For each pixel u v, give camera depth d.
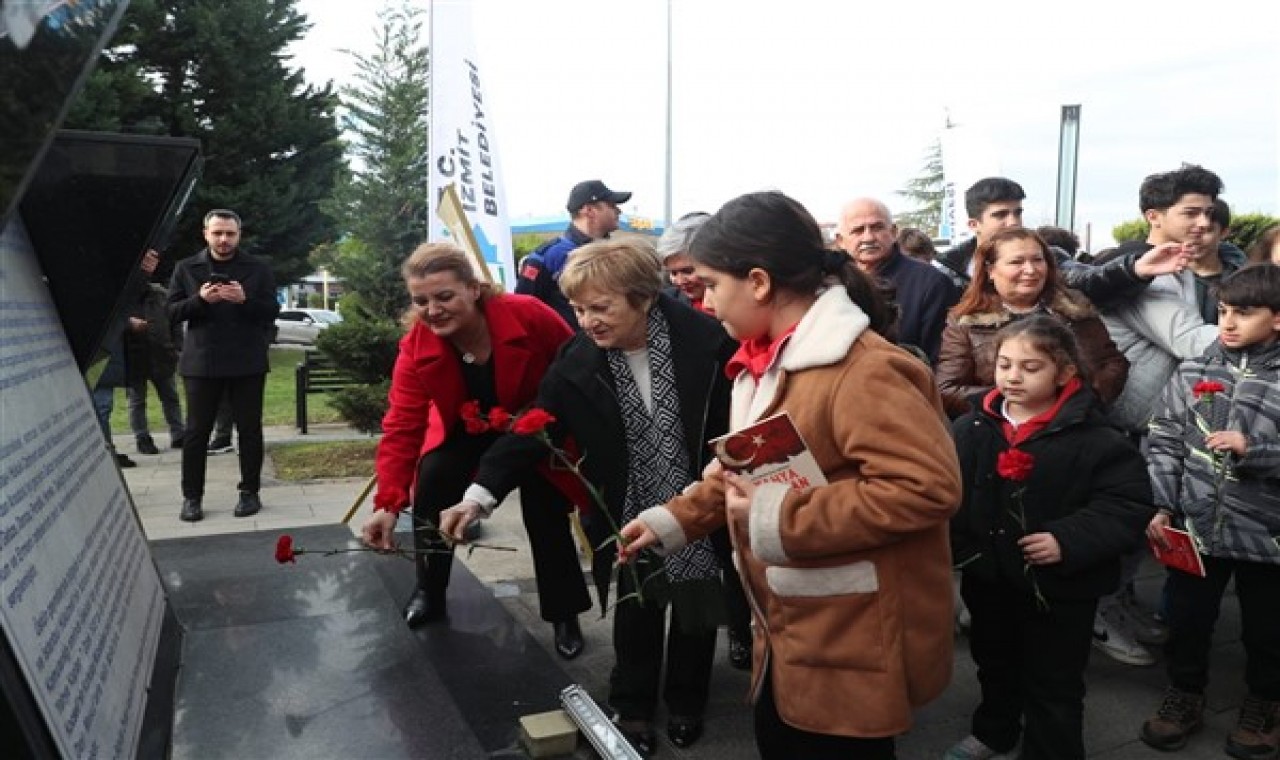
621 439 2.48
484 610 3.04
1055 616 2.42
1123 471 2.45
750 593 1.72
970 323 3.24
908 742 2.84
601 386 2.47
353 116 9.90
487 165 5.44
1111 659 3.43
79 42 1.14
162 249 2.98
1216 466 2.70
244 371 5.24
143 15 16.73
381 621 2.54
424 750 1.87
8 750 1.23
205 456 5.29
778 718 1.75
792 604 1.58
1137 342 3.47
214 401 5.22
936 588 1.58
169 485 6.25
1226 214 3.60
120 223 2.29
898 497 1.43
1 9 0.92
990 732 2.64
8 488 1.41
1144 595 4.16
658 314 2.48
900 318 3.63
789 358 1.56
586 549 4.01
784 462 1.53
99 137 2.23
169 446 7.84
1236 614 3.92
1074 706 2.42
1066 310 3.13
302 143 18.88
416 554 2.94
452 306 2.66
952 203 8.01
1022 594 2.49
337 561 3.08
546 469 2.78
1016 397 2.57
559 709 2.34
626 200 5.11
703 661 2.71
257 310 5.25
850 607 1.54
